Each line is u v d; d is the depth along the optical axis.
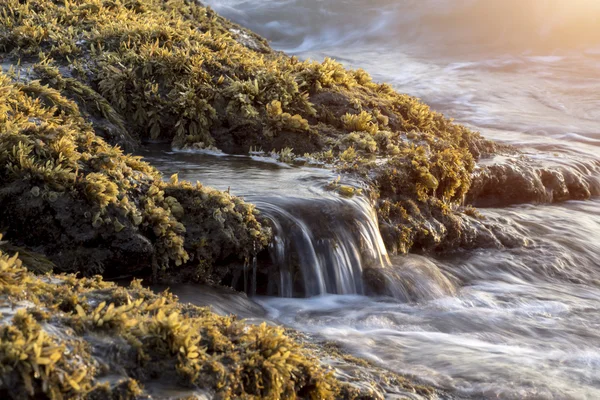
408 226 9.86
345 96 13.03
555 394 6.15
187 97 11.94
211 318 5.34
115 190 7.23
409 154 10.73
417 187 10.36
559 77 28.48
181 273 7.55
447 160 11.12
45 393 3.88
